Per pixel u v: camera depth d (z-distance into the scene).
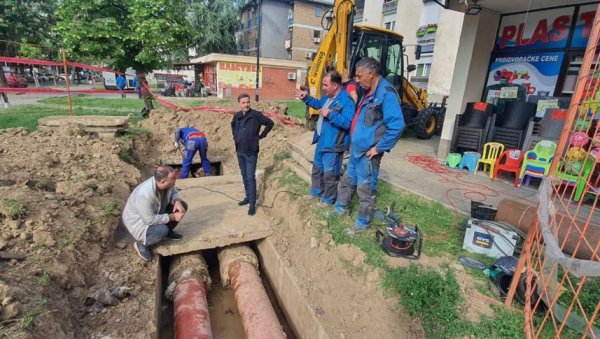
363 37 8.14
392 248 3.29
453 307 2.65
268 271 4.43
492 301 2.69
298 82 25.88
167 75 29.48
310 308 3.17
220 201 5.33
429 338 2.53
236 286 3.89
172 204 3.96
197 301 3.45
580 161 3.81
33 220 3.32
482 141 6.10
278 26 33.03
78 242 3.39
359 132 3.42
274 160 6.56
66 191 4.10
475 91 6.59
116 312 2.99
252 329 3.23
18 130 6.28
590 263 1.68
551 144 4.86
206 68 26.55
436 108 10.73
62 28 8.78
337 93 3.84
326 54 7.88
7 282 2.51
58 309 2.64
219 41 31.91
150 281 3.50
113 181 5.00
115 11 9.25
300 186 5.18
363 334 2.79
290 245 4.23
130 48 9.56
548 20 5.72
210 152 8.35
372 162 3.49
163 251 3.98
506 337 2.40
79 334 2.68
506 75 6.34
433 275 2.92
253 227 4.52
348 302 3.13
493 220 3.74
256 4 31.91
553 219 2.29
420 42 20.69
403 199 4.57
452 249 3.41
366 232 3.73
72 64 8.73
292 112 14.88
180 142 7.04
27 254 2.96
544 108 5.75
